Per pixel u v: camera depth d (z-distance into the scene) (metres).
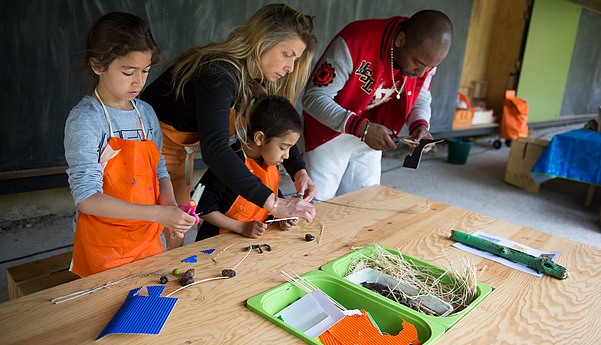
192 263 1.21
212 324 0.94
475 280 1.19
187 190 1.78
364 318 1.04
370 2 4.60
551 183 5.02
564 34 7.83
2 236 2.84
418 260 1.32
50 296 1.01
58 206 3.21
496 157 6.23
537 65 7.48
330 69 1.92
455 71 6.06
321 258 1.29
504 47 7.29
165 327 0.92
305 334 0.94
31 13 2.59
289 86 1.65
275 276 1.17
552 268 1.28
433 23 1.68
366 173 2.33
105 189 1.31
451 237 1.50
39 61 2.69
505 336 0.98
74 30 2.77
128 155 1.30
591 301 1.16
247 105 1.50
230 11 3.50
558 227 3.76
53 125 2.85
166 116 1.54
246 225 1.42
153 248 1.47
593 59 9.18
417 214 1.71
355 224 1.57
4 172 2.72
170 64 1.58
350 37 1.90
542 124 8.33
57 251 2.71
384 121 2.24
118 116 1.31
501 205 4.24
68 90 2.84
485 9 7.04
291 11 1.40
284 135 1.46
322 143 2.11
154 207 1.14
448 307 1.13
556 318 1.07
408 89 2.04
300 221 1.56
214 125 1.28
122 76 1.18
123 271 1.14
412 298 1.20
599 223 3.86
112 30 1.15
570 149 4.09
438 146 6.62
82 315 0.95
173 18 3.19
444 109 6.14
